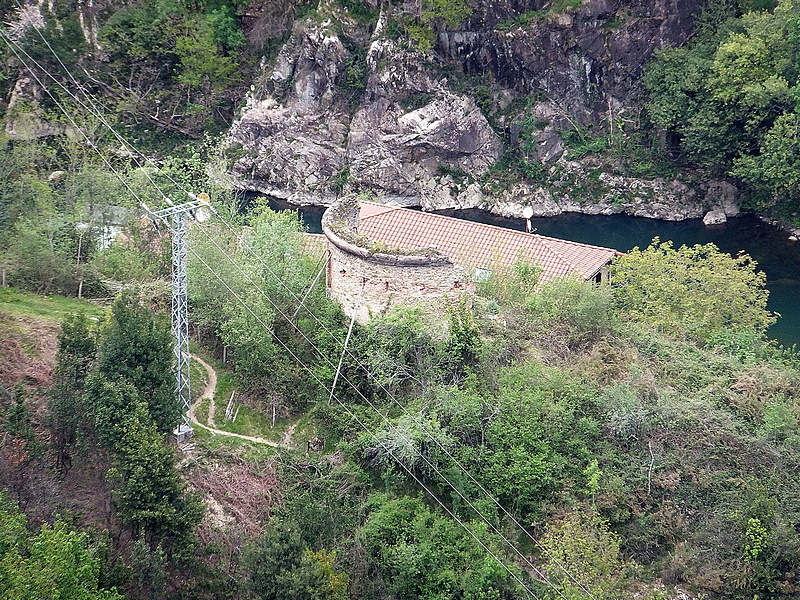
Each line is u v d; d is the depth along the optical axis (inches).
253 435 4603.8
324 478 4232.3
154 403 4244.6
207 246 5054.1
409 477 4362.7
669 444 4562.0
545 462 4347.9
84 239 6161.4
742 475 4461.1
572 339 5177.2
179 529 3858.3
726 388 4891.7
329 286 5265.8
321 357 4805.6
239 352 4845.0
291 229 5585.6
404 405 4621.1
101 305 5516.7
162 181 6525.6
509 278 5723.4
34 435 4033.0
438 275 4886.8
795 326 7460.6
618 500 4330.7
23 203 6018.7
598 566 3932.1
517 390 4584.2
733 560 4151.1
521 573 4001.0
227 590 3858.3
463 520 4232.3
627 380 4808.1
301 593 3528.5
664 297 5866.1
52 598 3147.1
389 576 3954.2
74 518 3836.1
